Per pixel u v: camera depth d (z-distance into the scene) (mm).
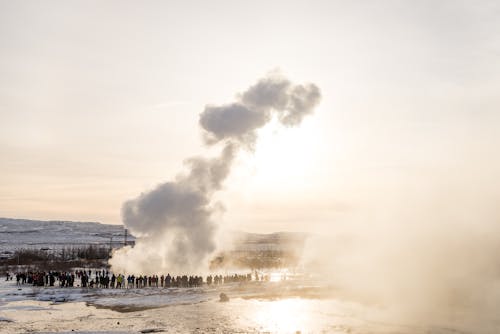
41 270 81250
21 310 37438
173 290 51031
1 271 79750
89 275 67000
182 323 32156
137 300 43594
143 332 29047
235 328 30641
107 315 35250
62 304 40906
